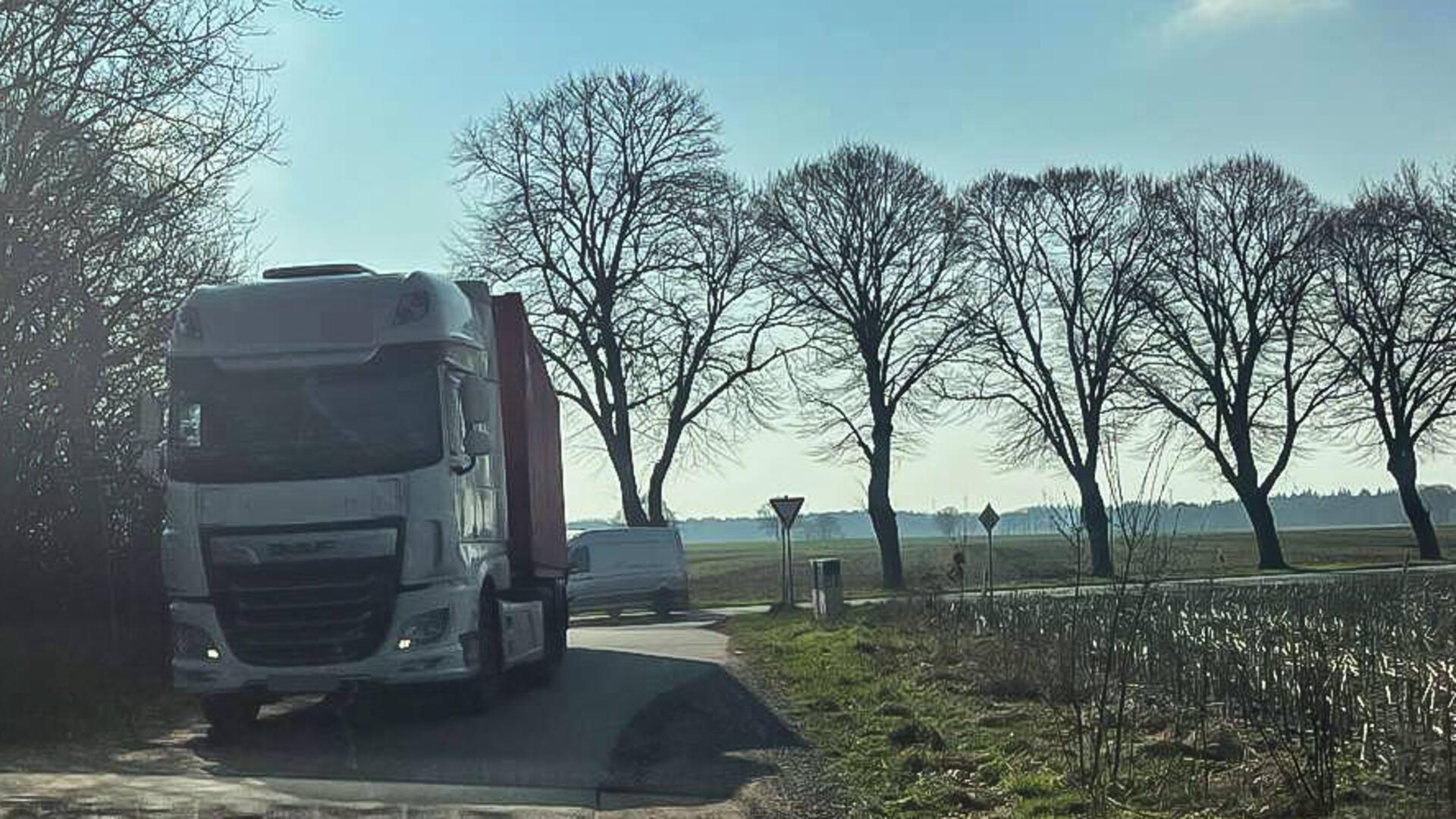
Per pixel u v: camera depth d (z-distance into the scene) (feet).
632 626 111.96
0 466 50.26
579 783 34.99
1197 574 119.03
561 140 147.23
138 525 56.39
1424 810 26.78
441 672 42.06
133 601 56.34
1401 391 160.97
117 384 54.90
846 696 52.11
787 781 35.50
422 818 30.22
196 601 41.96
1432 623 52.65
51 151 49.88
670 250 147.23
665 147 147.74
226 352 42.50
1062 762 35.09
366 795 33.04
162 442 42.70
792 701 52.24
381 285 43.24
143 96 51.34
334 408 42.22
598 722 46.62
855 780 35.55
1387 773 30.58
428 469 42.19
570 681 60.59
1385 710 35.42
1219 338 161.27
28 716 43.47
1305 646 35.65
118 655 53.11
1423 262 147.02
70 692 46.14
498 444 50.03
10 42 49.03
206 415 42.32
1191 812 29.30
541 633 55.62
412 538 41.86
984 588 84.02
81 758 39.17
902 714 46.52
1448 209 143.95
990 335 159.53
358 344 42.65
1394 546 213.05
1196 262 159.02
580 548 128.26
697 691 56.18
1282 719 34.50
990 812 31.32
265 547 41.57
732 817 30.99
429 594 42.06
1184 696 43.11
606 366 149.79
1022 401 163.02
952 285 156.56
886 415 158.71
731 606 148.25
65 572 53.72
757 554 255.91
